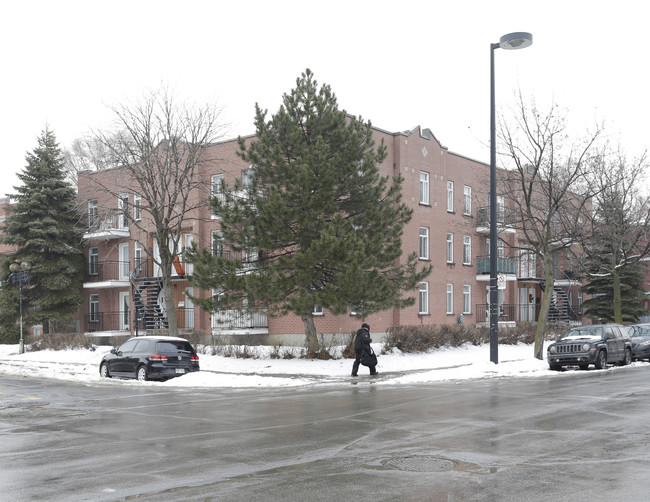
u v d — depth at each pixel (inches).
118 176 1306.6
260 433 421.4
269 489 278.8
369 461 332.5
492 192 911.0
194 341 1160.8
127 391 718.5
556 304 1907.0
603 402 557.3
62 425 472.4
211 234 1366.9
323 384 768.9
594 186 1269.7
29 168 1563.7
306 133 951.6
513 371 874.1
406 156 1416.1
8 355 1348.4
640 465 319.3
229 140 1338.6
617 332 1013.2
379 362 977.5
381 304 916.6
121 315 1599.4
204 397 647.8
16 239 1536.7
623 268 1439.5
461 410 515.2
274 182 928.3
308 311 860.0
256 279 866.1
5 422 492.7
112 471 317.1
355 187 924.0
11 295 1526.8
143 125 1099.3
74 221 1596.9
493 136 910.4
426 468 315.3
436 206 1508.4
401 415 492.1
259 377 815.1
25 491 280.7
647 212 1334.9
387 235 940.6
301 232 896.3
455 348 1181.7
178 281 1419.8
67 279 1544.0
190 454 355.9
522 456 341.4
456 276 1569.9
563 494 267.4
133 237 1528.1
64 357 1266.0
